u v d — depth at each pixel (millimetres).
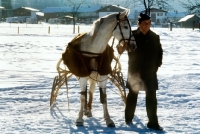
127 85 6043
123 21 5613
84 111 6508
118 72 7059
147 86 5801
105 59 5957
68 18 83875
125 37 5578
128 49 5594
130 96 6059
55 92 7602
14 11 109000
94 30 5832
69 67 6137
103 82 6082
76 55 5953
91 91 6629
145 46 5762
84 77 6012
